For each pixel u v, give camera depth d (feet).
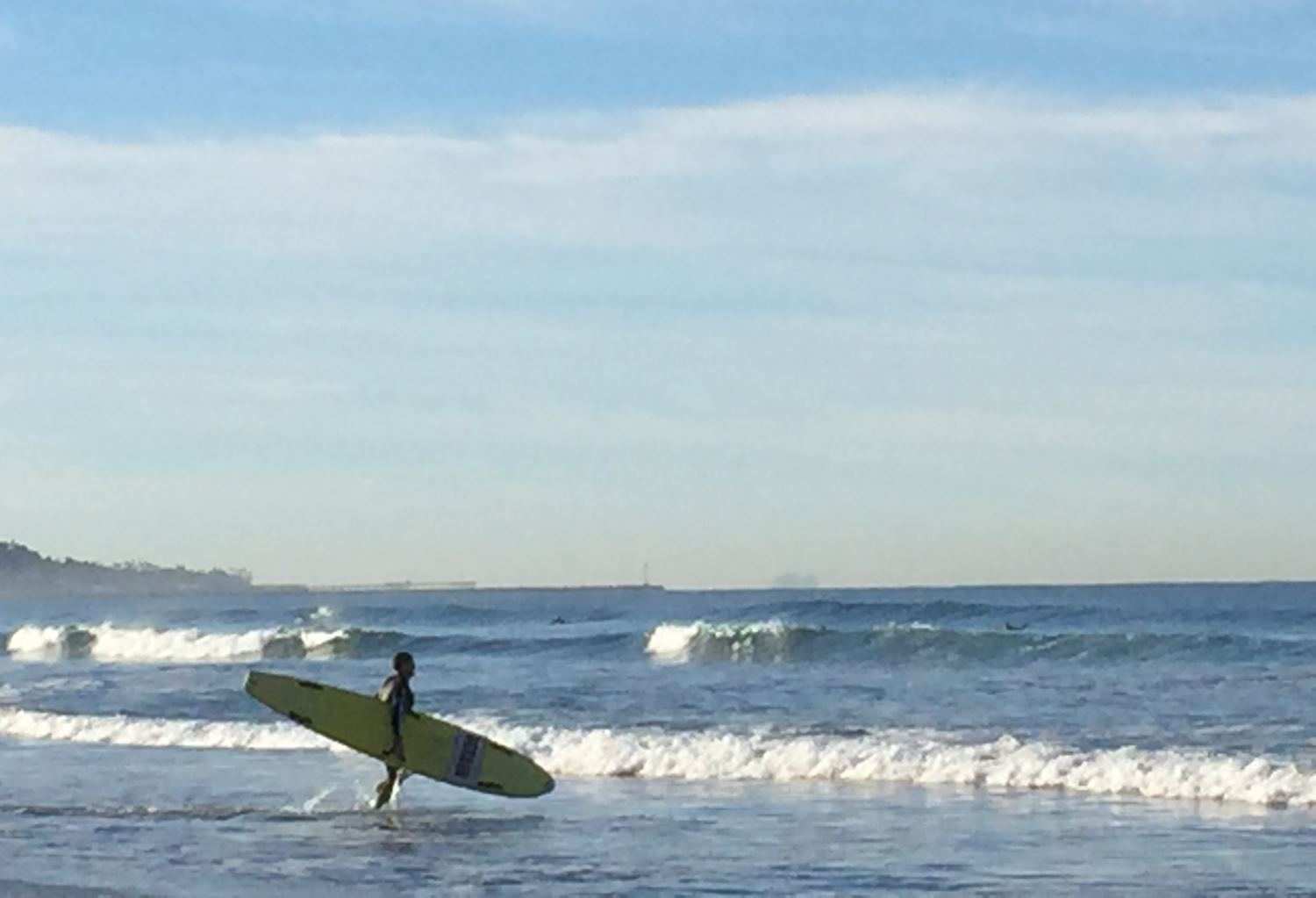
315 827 62.90
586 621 276.00
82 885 52.03
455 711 103.96
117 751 87.71
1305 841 55.72
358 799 70.13
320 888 51.21
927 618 234.58
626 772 77.15
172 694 118.83
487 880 52.37
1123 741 81.92
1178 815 61.72
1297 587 622.95
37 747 90.27
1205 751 76.13
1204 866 52.06
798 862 54.19
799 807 65.82
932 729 89.15
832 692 113.91
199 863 55.67
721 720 95.35
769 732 87.71
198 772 78.74
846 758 74.74
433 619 296.10
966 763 72.69
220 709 107.76
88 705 112.98
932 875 51.65
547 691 118.52
